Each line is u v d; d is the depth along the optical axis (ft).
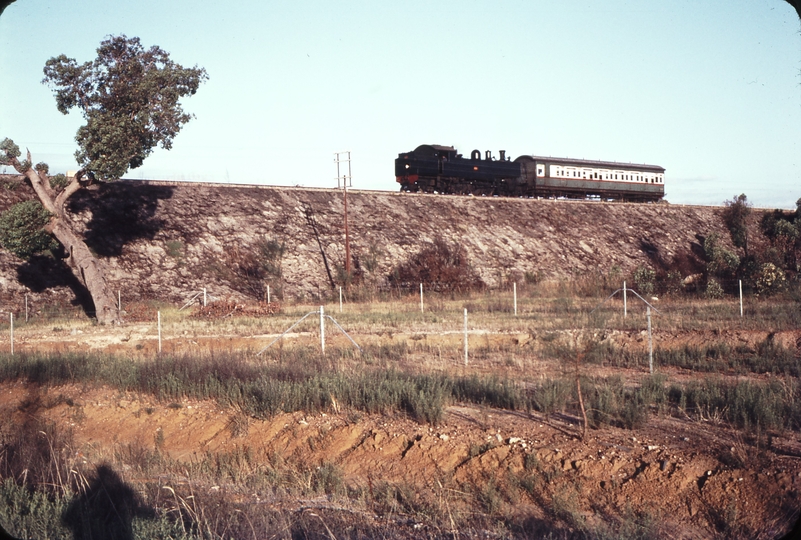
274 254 135.44
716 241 188.85
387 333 77.10
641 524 26.40
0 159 103.65
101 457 35.27
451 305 115.75
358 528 26.00
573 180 202.90
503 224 180.14
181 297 119.44
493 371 52.75
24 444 33.76
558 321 83.05
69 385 50.78
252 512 26.12
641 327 74.69
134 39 105.19
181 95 107.86
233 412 42.37
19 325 95.55
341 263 144.25
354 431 37.11
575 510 27.63
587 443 32.30
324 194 166.71
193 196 146.82
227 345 73.97
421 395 38.24
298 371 47.52
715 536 25.72
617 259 181.68
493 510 28.19
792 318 76.59
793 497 25.96
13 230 99.30
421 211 172.86
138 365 52.24
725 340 66.95
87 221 127.13
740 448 28.96
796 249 194.29
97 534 23.58
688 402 38.40
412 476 32.55
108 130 100.83
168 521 24.48
